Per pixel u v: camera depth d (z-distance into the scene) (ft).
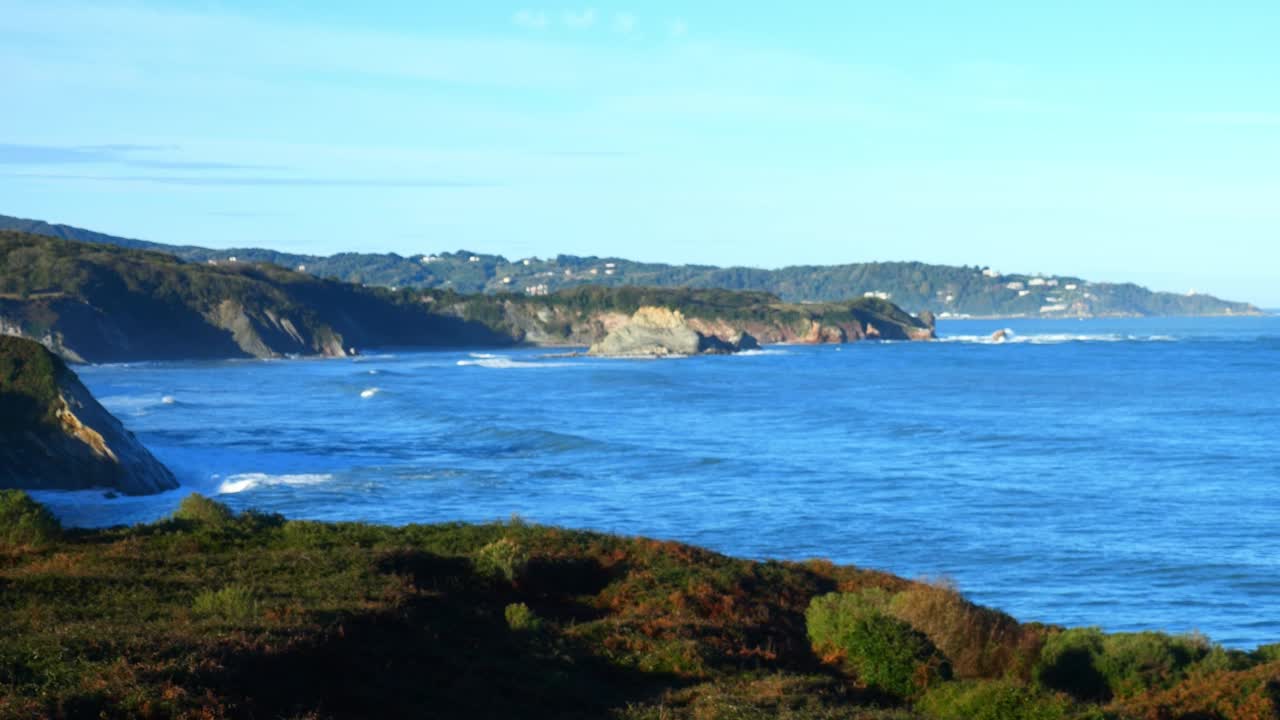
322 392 417.08
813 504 181.88
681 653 60.64
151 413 317.22
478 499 183.62
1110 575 131.85
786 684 57.00
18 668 42.16
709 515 171.63
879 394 427.74
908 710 56.65
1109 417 335.06
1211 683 60.64
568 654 58.59
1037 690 56.24
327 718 42.60
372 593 61.57
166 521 89.92
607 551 84.79
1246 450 253.03
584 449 252.83
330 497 182.91
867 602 70.59
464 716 47.32
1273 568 135.03
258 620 52.13
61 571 63.77
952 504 182.09
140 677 41.63
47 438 182.50
